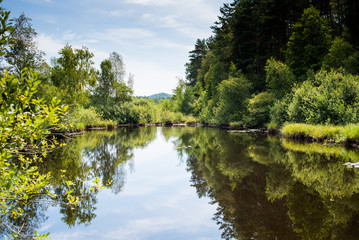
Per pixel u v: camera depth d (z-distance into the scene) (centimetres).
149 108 4909
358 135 1286
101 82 4441
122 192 762
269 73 2484
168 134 2589
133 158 1304
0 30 239
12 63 1576
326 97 1695
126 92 4938
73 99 2189
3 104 244
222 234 484
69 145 1725
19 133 260
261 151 1350
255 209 596
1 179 273
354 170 867
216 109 3584
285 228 489
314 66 2377
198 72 5881
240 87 3084
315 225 493
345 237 442
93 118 3416
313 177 813
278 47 3162
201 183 846
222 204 645
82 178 896
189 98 5462
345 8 2589
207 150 1495
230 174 932
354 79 1705
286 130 1798
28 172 308
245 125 2944
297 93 1984
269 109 2589
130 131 3011
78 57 2353
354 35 2472
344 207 571
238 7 3372
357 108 1517
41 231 502
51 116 270
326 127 1535
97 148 1622
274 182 795
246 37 3422
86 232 503
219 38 3978
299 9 2858
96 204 663
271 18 2791
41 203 646
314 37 2467
